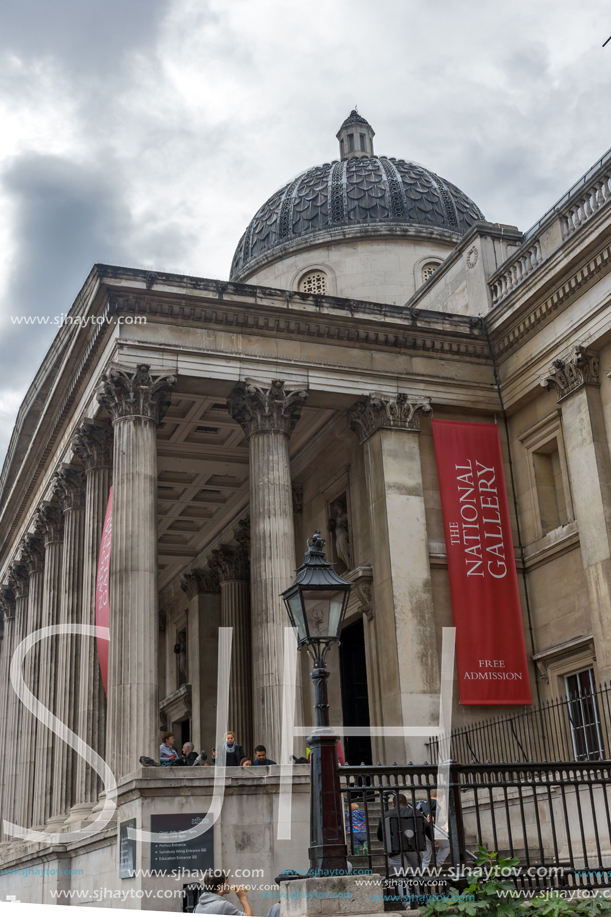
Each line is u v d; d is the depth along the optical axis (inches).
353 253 1710.1
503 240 1381.6
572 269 1152.8
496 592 1190.3
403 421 1247.5
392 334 1259.2
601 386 1138.0
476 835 858.8
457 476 1230.3
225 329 1187.3
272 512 1143.6
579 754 1104.8
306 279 1726.1
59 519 1515.7
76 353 1259.2
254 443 1178.0
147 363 1134.4
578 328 1156.5
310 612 534.0
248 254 1851.6
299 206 1800.0
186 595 1968.5
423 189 1798.7
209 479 1615.4
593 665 1110.4
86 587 1218.6
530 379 1241.4
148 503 1093.8
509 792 841.5
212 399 1323.8
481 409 1284.4
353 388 1233.4
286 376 1200.8
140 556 1066.1
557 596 1175.6
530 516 1238.9
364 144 2010.3
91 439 1254.9
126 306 1141.1
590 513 1106.1
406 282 1686.8
